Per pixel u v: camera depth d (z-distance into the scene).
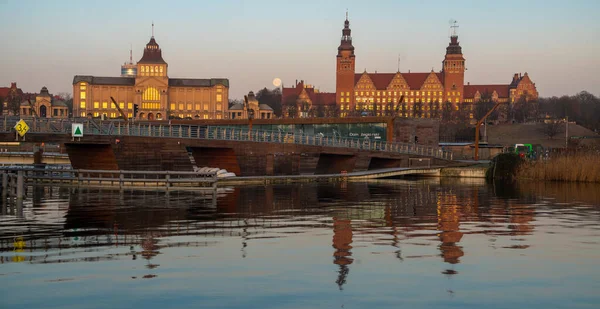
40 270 19.95
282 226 29.94
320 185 61.00
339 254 22.83
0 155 89.75
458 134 183.50
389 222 31.92
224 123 105.00
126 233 27.17
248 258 22.00
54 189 50.50
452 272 20.19
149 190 50.19
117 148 63.22
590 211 38.06
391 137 92.50
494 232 28.62
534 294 17.81
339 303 16.80
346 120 94.62
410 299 17.22
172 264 20.94
